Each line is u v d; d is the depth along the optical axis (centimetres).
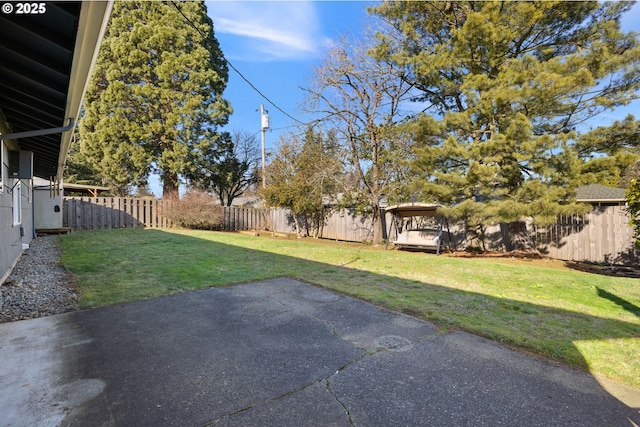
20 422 187
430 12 938
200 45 1934
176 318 361
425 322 357
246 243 1047
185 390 222
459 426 191
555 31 826
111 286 486
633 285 536
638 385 237
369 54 995
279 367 255
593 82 645
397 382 236
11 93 404
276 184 1403
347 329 335
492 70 845
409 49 991
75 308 389
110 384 228
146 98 1833
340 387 229
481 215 755
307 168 1320
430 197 955
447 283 545
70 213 1310
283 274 593
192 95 1911
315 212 1455
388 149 1138
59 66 302
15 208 641
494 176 736
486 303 429
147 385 228
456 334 324
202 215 1514
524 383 238
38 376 237
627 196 520
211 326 339
